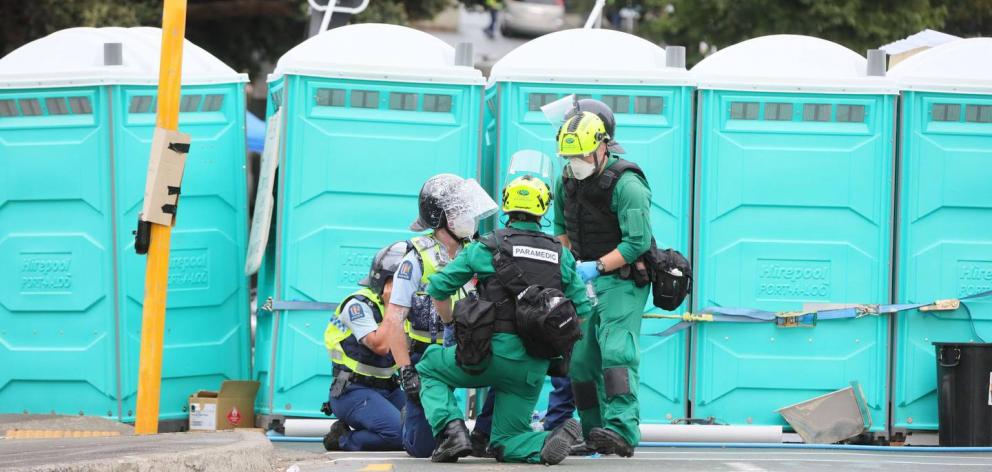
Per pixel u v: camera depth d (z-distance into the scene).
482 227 34.38
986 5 76.69
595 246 27.53
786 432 34.22
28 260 34.19
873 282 34.03
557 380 29.39
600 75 33.84
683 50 34.50
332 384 29.42
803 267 34.00
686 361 34.16
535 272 24.30
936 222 34.28
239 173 35.56
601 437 26.44
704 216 33.94
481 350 24.11
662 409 34.06
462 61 34.28
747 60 34.75
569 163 27.06
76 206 34.00
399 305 26.09
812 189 33.97
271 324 34.06
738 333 34.09
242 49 81.06
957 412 33.16
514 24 131.62
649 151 33.91
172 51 28.17
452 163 33.81
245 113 35.78
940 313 34.31
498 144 33.97
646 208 26.80
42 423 32.34
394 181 33.69
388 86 33.69
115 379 33.81
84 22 66.50
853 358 34.06
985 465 27.06
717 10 73.38
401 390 29.67
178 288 34.72
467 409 33.59
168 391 34.62
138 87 34.00
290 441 32.62
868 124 34.06
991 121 34.28
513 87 33.94
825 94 33.91
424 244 26.33
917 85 34.06
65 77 33.78
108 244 33.78
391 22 74.25
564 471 23.88
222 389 34.16
